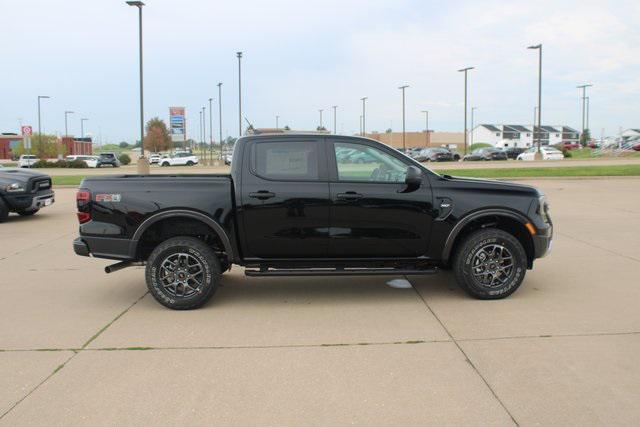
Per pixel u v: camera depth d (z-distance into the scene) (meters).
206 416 3.62
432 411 3.65
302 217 5.96
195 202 5.92
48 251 9.30
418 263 6.22
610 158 44.53
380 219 5.99
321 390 3.98
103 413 3.68
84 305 6.18
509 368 4.31
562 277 7.11
